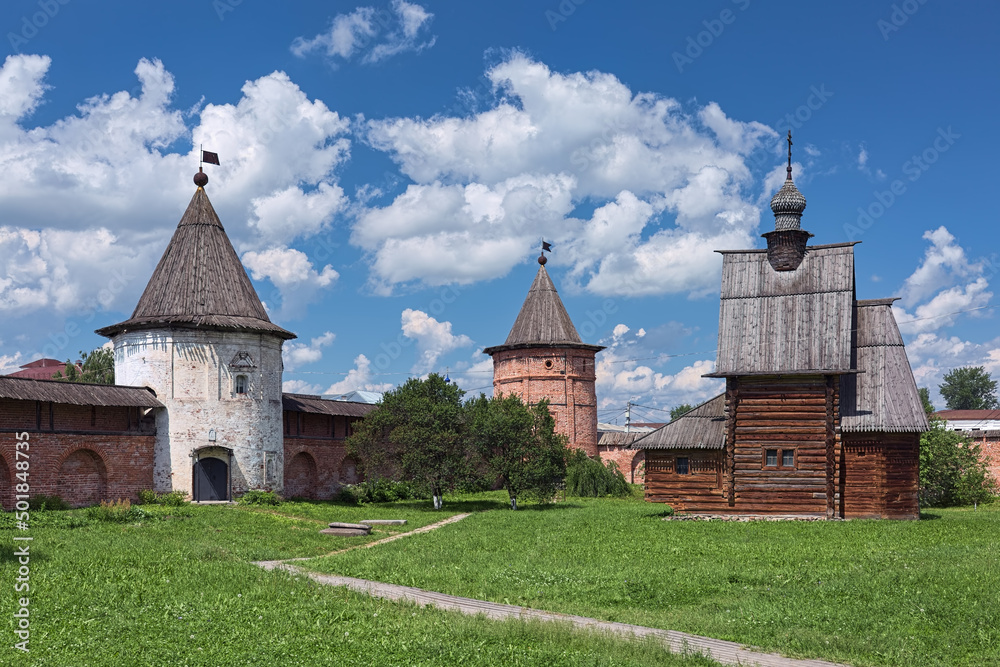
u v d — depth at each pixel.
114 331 45.06
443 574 23.47
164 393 42.91
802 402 40.56
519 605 19.92
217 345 44.00
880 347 42.19
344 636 16.23
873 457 40.19
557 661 14.88
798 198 43.56
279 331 46.00
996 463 65.38
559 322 67.75
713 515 41.38
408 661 14.77
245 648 15.34
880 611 18.47
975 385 128.50
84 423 39.47
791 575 22.80
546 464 48.62
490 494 59.53
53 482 37.78
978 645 16.08
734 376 41.09
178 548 26.27
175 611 17.86
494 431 48.34
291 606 18.61
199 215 46.53
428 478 48.09
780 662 15.20
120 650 15.07
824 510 39.78
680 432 42.97
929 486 59.44
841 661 15.31
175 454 42.59
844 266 42.50
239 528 33.31
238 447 43.94
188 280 44.75
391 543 30.86
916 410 40.06
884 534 32.72
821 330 41.09
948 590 19.78
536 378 67.00
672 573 23.50
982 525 36.22
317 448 53.12
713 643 16.52
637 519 39.03
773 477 40.47
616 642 16.09
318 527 36.09
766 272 43.69
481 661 14.82
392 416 50.25
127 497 40.97
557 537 32.41
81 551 24.89
